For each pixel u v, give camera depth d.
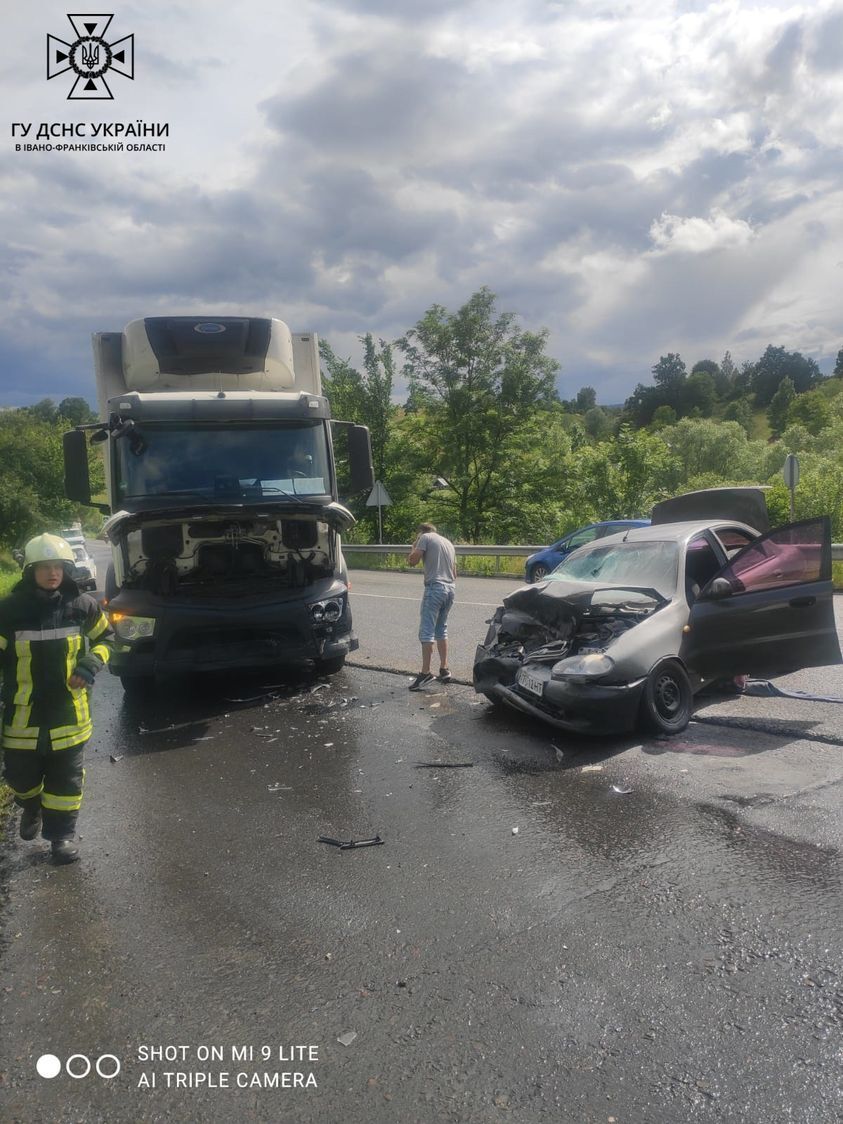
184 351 8.58
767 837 4.21
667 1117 2.38
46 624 4.39
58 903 3.96
